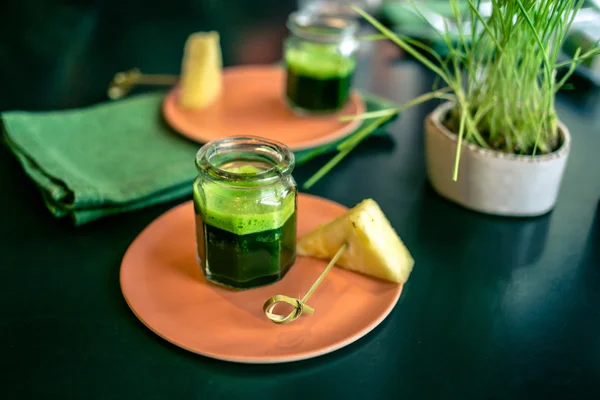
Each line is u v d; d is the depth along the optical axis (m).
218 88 0.62
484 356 0.37
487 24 0.42
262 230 0.38
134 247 0.43
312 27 0.61
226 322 0.38
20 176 0.51
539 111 0.45
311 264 0.42
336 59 0.58
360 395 0.34
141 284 0.40
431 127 0.48
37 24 0.81
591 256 0.44
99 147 0.53
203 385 0.35
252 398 0.34
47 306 0.39
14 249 0.43
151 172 0.50
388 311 0.38
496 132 0.46
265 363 0.36
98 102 0.63
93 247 0.44
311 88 0.58
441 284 0.42
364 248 0.40
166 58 0.73
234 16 0.87
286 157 0.38
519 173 0.45
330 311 0.38
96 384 0.35
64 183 0.45
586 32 0.61
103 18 0.85
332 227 0.41
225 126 0.57
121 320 0.38
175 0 0.91
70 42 0.76
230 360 0.35
